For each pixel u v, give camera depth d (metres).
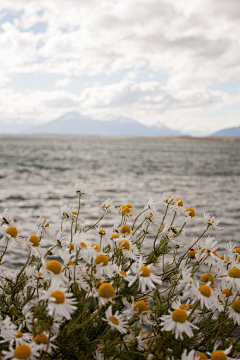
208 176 47.75
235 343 2.21
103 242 2.59
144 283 2.06
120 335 2.17
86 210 19.97
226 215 20.47
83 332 2.19
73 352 2.05
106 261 2.15
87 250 2.12
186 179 42.72
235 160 89.31
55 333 1.99
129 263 2.79
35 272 2.23
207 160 86.19
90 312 2.30
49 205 21.91
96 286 2.13
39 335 1.85
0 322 1.90
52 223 15.57
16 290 2.41
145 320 2.11
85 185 2.72
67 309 1.77
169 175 47.25
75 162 67.00
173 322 1.90
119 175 45.16
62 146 153.12
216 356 1.85
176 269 2.67
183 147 180.12
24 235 13.01
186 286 2.07
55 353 1.90
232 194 30.47
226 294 2.29
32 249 2.28
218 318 2.25
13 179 37.47
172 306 2.04
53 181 36.59
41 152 101.88
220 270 2.45
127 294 2.33
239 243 13.78
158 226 2.79
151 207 2.82
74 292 2.17
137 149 141.62
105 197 25.78
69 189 30.58
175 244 2.71
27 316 2.09
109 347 2.16
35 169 50.38
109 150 126.69
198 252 2.49
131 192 29.02
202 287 2.05
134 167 59.47
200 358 1.91
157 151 128.88
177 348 2.09
